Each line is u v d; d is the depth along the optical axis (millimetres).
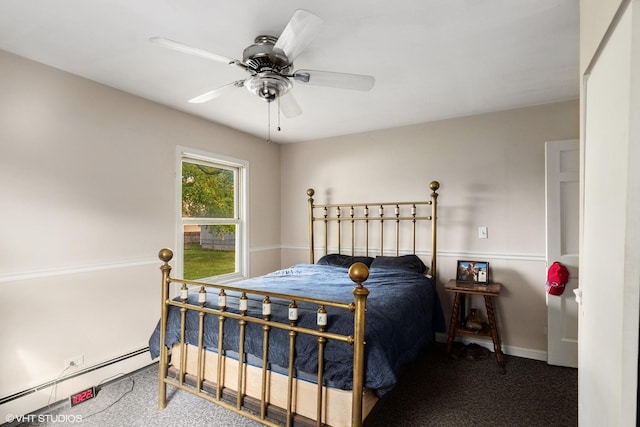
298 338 1591
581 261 1404
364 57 1990
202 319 1896
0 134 1885
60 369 2125
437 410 2051
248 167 3729
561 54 1959
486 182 3035
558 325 2645
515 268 2908
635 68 829
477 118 3078
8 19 1597
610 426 1001
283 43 1485
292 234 4160
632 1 840
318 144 3965
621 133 929
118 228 2469
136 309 2580
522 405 2104
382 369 1453
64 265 2158
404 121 3275
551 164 2613
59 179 2139
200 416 1980
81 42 1818
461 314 3053
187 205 3172
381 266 3119
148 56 1980
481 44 1842
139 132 2615
